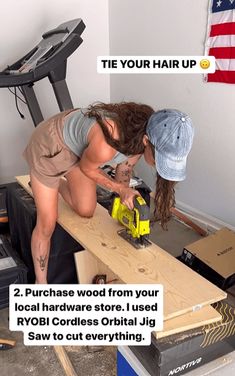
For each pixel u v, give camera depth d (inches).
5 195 102.3
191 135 45.9
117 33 126.8
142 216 56.4
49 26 120.9
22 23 116.3
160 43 109.1
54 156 59.8
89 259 73.0
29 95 101.3
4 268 69.2
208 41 92.0
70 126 57.6
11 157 128.3
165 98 111.7
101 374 59.5
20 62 103.0
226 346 48.9
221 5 86.1
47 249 70.2
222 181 97.7
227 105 91.5
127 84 127.6
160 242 97.3
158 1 105.6
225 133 93.8
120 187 58.7
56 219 66.5
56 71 90.1
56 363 61.8
